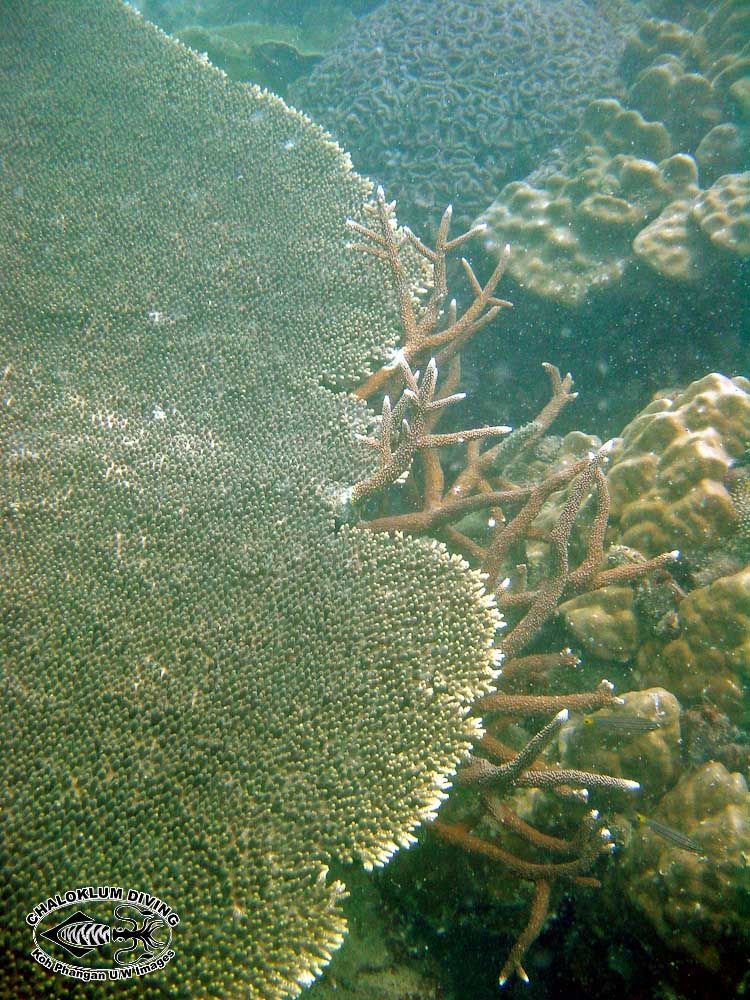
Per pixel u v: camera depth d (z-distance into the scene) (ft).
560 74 5.23
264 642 2.73
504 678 2.96
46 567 2.83
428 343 3.67
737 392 3.21
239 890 2.33
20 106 4.43
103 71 4.66
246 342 3.60
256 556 2.93
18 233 3.85
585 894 2.86
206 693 2.61
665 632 3.02
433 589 2.88
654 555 3.14
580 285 3.97
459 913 2.97
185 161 4.25
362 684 2.66
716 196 3.80
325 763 2.53
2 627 2.67
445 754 2.59
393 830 2.46
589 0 6.13
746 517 3.04
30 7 4.98
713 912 2.59
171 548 2.92
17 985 2.14
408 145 5.12
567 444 3.85
